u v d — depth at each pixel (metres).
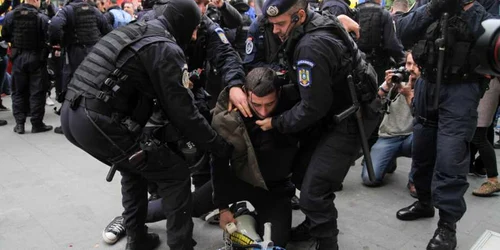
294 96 2.03
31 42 4.72
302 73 1.80
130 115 1.87
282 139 2.18
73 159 3.98
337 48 1.82
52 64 5.68
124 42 1.79
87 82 1.80
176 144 1.94
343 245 2.47
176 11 1.94
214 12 3.25
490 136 3.52
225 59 2.36
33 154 4.14
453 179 2.28
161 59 1.73
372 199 3.14
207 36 2.42
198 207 2.45
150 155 1.81
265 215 2.34
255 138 2.16
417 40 2.45
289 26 1.87
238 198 2.30
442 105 2.34
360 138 2.01
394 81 2.46
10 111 6.13
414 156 2.68
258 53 2.45
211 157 2.21
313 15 1.92
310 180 2.04
